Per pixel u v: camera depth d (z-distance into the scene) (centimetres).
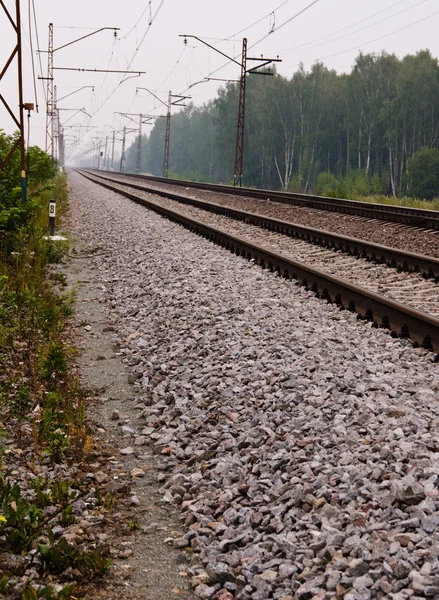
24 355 763
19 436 552
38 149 3086
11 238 1311
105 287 1191
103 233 1875
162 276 1173
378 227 2000
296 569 356
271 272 1183
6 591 352
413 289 1069
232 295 980
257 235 1814
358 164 8100
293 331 785
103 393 697
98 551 388
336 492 422
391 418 515
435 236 1739
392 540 357
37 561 381
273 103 9106
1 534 405
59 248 1482
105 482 501
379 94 7981
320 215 2436
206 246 1520
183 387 669
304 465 464
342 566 347
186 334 827
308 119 8812
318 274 1002
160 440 571
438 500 386
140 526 441
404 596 313
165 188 4947
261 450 505
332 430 511
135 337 875
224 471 488
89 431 586
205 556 394
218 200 3478
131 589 371
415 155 6981
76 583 371
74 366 773
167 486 494
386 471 432
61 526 424
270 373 649
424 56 7875
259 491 450
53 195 2870
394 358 692
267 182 9300
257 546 384
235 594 356
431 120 7538
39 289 1090
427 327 750
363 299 887
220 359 717
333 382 607
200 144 13350
